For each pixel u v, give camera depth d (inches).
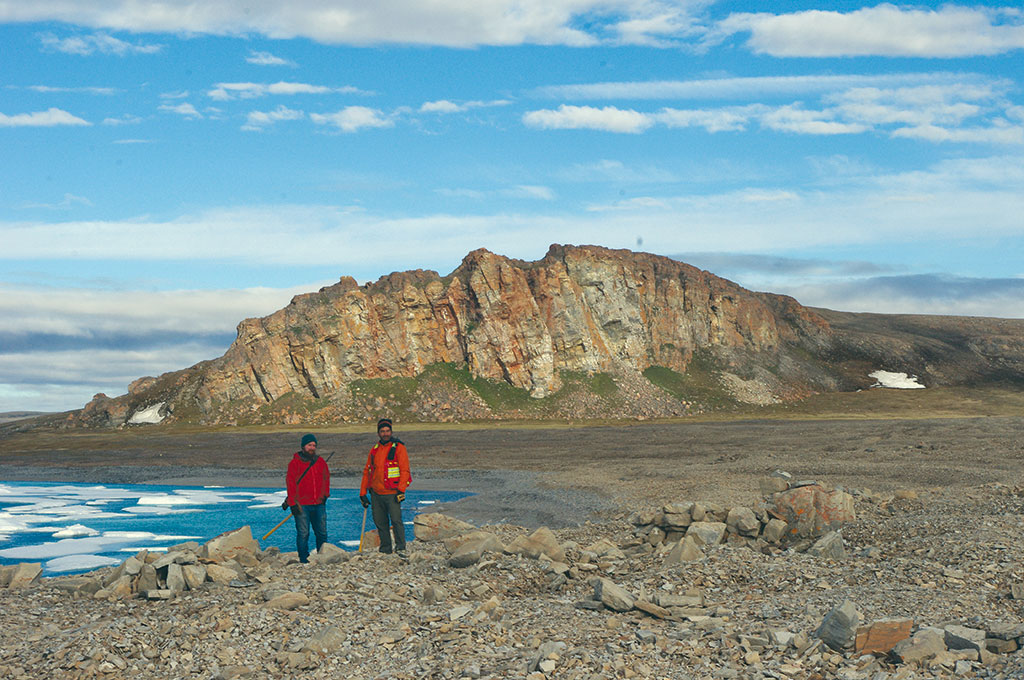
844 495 721.6
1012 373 6033.5
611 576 566.6
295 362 4817.9
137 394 5019.7
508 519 1235.2
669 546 649.6
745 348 5994.1
